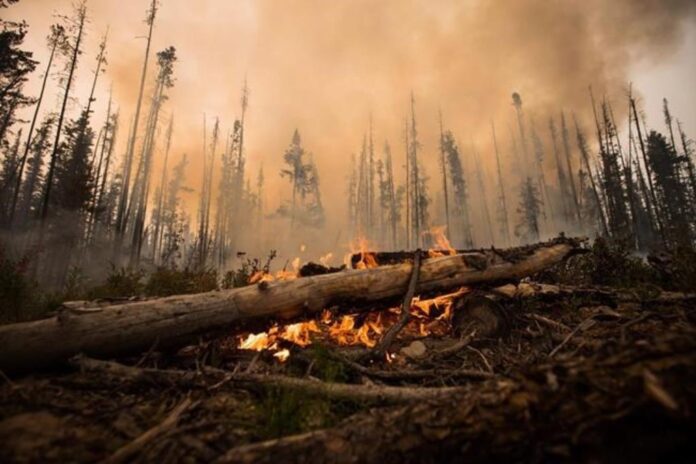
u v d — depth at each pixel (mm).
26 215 27297
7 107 20500
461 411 1709
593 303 4875
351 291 4035
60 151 19312
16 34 18500
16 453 1692
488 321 4312
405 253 5570
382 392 2369
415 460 1578
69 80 19969
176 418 2076
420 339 4277
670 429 1384
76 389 2455
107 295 5848
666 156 35875
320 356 2914
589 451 1420
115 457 1703
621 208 29703
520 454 1506
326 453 1631
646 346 1679
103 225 27484
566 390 1604
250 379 2639
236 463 1606
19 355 2592
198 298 3330
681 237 6465
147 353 3037
